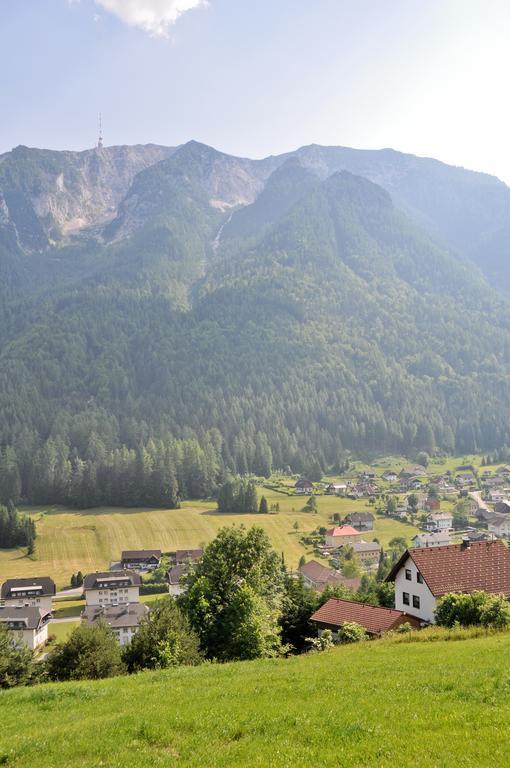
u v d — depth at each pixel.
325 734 18.31
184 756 17.98
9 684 39.66
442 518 197.50
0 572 161.50
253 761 16.73
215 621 47.22
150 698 25.97
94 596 138.75
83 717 23.97
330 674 27.80
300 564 153.12
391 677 25.45
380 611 53.84
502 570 52.50
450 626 42.19
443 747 16.27
